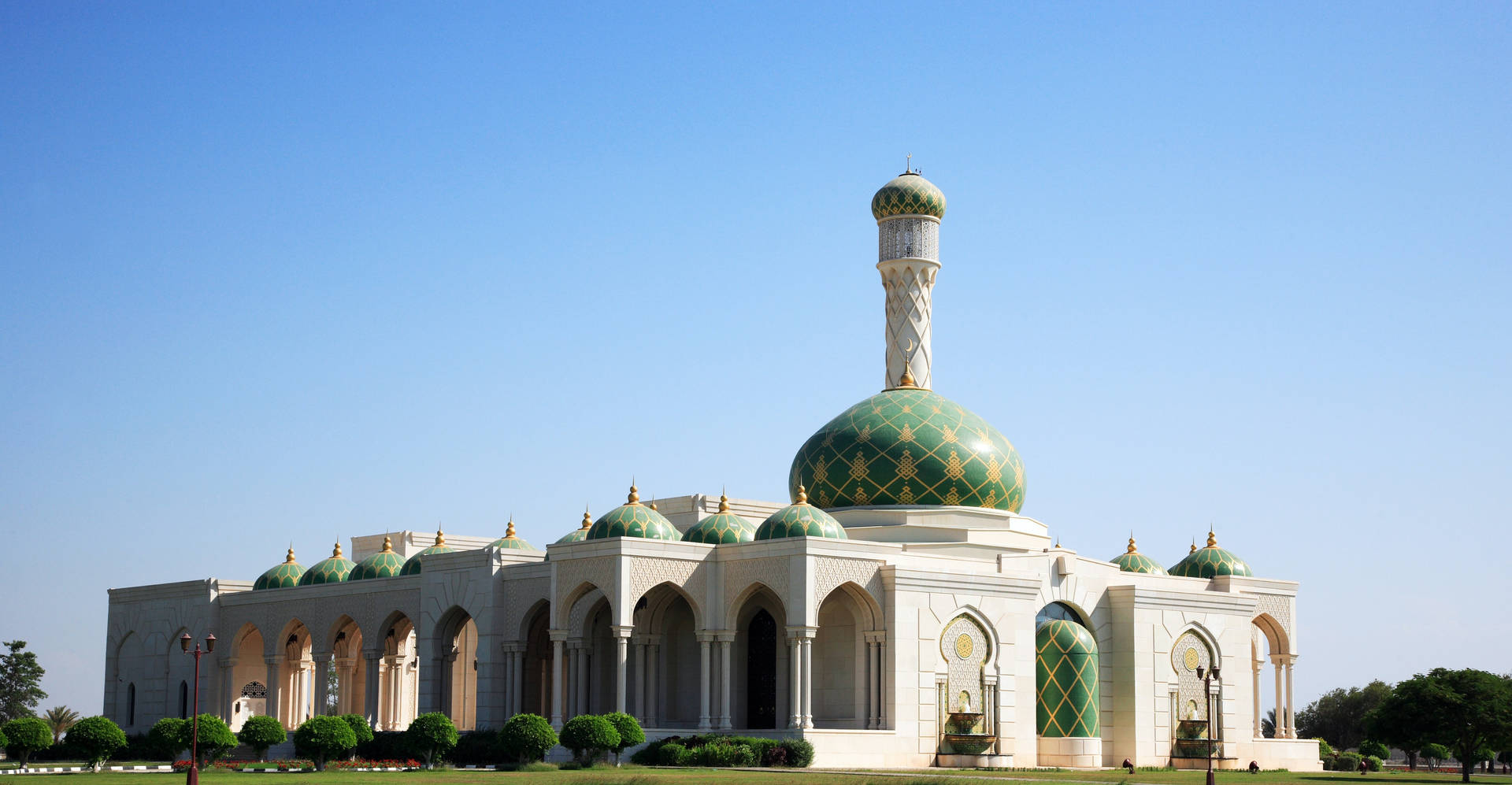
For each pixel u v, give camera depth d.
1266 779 68.69
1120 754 77.12
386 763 65.31
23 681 137.12
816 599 68.06
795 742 64.94
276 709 87.25
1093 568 78.62
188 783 48.34
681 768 62.50
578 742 62.84
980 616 72.69
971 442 78.75
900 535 76.62
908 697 69.69
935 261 85.00
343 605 84.31
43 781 56.06
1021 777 64.00
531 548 79.62
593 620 74.31
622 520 71.44
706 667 69.50
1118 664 77.88
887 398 80.69
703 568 70.44
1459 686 71.25
